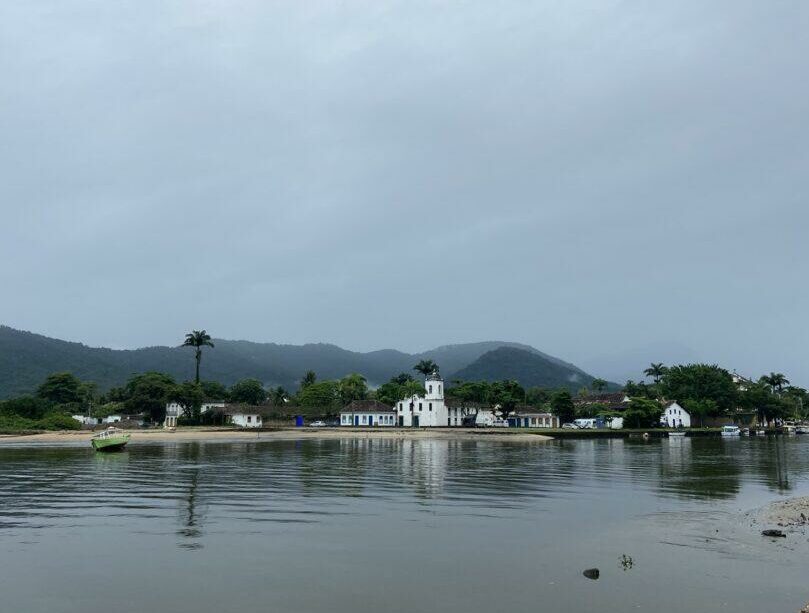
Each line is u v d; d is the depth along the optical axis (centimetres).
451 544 2209
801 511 2962
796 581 1784
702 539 2323
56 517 2689
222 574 1816
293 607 1546
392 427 15138
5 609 1526
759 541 2295
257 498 3266
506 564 1948
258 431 12875
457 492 3572
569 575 1834
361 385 19125
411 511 2888
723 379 17575
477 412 17788
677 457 6669
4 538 2273
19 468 4956
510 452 7425
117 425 14400
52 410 14225
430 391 16250
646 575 1836
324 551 2091
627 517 2775
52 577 1783
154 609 1530
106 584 1717
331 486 3806
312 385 19150
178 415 15225
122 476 4331
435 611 1524
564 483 4059
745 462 5988
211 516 2722
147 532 2378
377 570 1869
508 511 2911
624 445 9525
